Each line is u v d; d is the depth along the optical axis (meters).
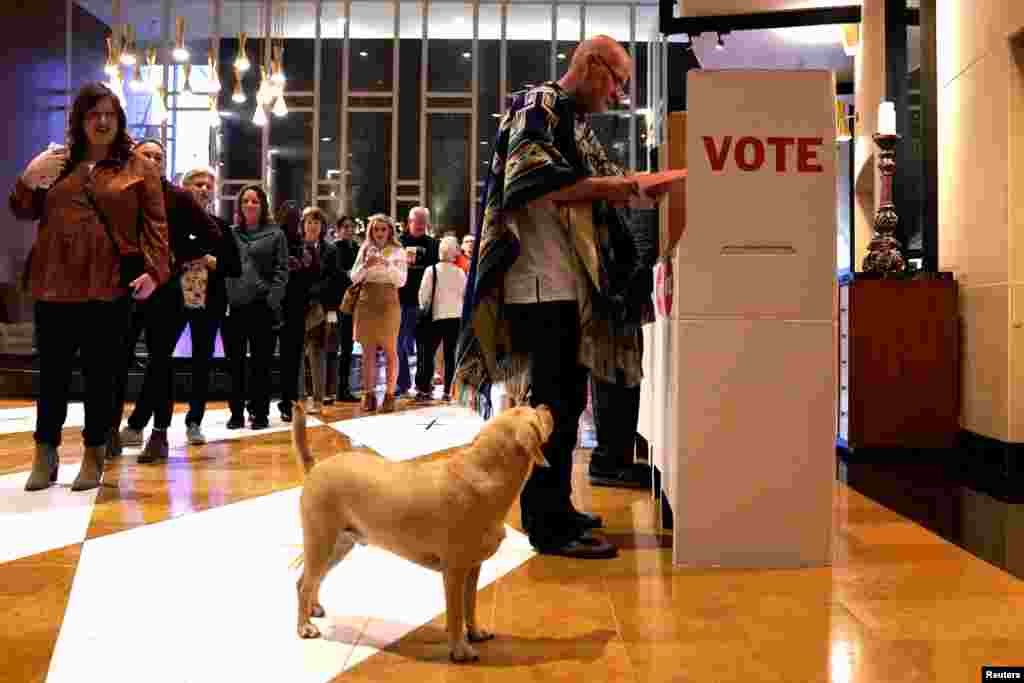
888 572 2.47
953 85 5.17
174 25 16.78
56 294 3.56
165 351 4.41
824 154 2.48
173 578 2.36
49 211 3.60
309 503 1.84
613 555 2.63
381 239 7.21
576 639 1.91
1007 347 4.40
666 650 1.84
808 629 1.98
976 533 2.98
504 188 2.55
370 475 1.79
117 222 3.61
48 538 2.79
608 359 2.72
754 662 1.77
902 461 4.83
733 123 2.48
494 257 2.59
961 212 5.02
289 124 17.20
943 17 5.36
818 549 2.52
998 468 4.49
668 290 2.80
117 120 3.66
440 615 2.07
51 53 14.49
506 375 2.71
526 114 2.57
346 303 7.20
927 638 1.92
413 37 17.27
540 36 17.36
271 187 17.19
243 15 16.81
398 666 1.74
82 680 1.66
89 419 3.67
